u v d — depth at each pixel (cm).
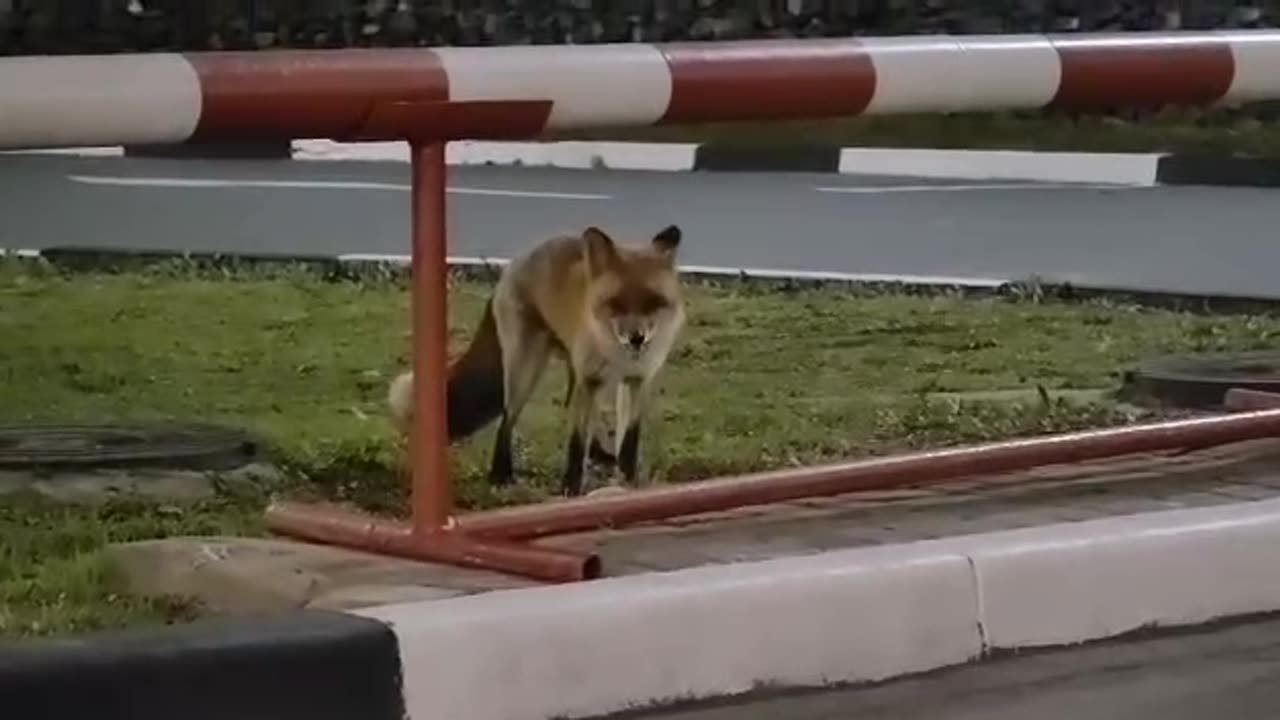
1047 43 751
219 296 1454
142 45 2772
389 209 2016
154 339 1276
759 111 705
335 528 731
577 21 2841
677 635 636
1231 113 2586
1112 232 1866
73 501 850
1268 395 949
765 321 1377
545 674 620
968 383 1162
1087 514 774
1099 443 812
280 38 2811
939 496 806
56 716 571
